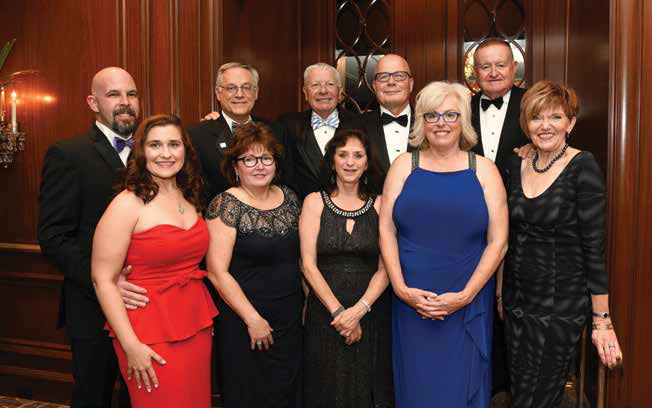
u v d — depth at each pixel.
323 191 2.74
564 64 3.89
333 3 4.30
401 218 2.60
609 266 3.00
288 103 4.30
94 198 2.74
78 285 2.67
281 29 4.20
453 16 4.05
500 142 3.16
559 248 2.44
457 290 2.56
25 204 3.73
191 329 2.33
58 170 2.69
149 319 2.26
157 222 2.26
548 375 2.45
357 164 2.65
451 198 2.54
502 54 3.16
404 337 2.66
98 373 2.82
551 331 2.43
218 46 3.47
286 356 2.71
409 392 2.64
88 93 3.58
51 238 2.65
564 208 2.39
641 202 2.93
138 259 2.26
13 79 3.67
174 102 3.53
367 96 4.27
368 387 2.69
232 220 2.60
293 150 3.43
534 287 2.47
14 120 3.59
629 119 2.93
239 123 3.28
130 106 2.87
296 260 2.74
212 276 2.63
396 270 2.60
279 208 2.70
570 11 3.83
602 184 2.38
